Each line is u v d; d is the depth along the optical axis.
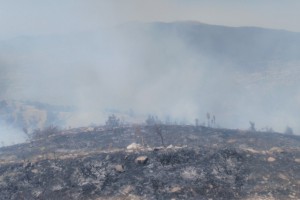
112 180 78.56
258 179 75.00
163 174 78.31
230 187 73.38
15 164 88.69
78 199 73.88
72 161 86.06
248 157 82.81
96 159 85.56
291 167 78.81
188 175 77.25
